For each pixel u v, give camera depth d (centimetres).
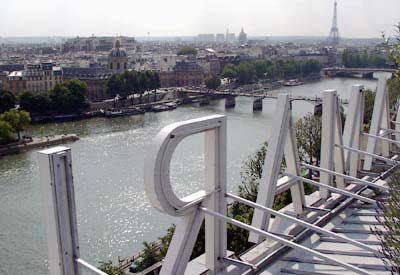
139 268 6588
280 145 2400
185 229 1905
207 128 1917
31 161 14050
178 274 1886
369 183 2588
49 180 1546
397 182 2423
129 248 8100
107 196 10556
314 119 10131
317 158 7775
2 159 14338
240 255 2284
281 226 2639
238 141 15700
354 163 3447
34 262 7650
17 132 16475
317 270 2252
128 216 9450
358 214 2920
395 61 3169
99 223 9125
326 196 2998
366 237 2616
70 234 1622
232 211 5959
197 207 1936
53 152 1537
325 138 2934
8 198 10512
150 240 8362
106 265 6700
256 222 2402
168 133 1734
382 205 2323
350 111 3325
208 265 2102
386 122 4084
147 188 1756
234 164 12675
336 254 2438
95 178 11862
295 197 2777
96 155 14262
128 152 14625
